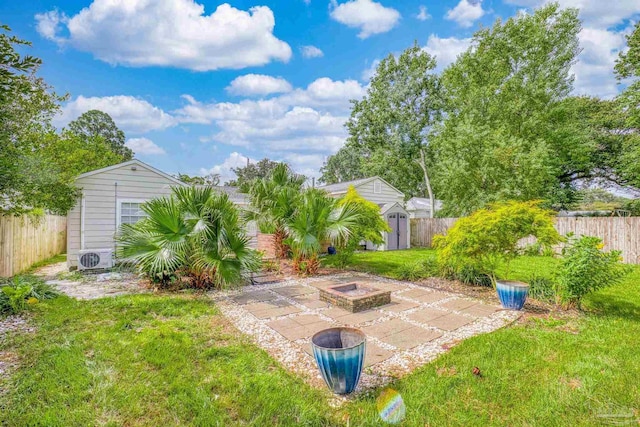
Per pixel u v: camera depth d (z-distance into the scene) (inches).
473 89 669.3
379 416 95.4
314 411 97.4
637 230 395.5
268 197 351.6
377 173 885.8
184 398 102.9
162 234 232.4
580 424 92.0
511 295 202.5
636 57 491.2
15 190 259.3
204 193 253.9
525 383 113.3
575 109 644.7
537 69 646.5
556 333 159.5
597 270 185.6
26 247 343.6
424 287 266.7
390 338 157.6
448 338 157.6
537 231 212.1
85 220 349.7
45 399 101.1
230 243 244.1
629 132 625.9
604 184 704.4
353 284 246.2
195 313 191.6
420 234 686.5
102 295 233.9
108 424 90.6
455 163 601.6
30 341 144.6
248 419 94.3
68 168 394.0
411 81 804.6
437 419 94.3
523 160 534.9
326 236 314.5
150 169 387.2
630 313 193.6
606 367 123.9
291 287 267.6
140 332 158.7
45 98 272.8
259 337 158.4
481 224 223.9
